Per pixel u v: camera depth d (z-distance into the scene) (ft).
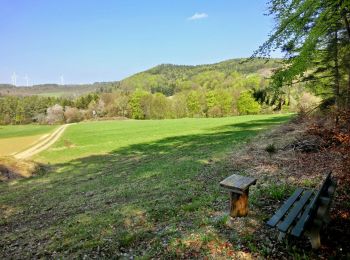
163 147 120.47
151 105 386.93
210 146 103.24
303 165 45.06
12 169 88.53
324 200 19.20
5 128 318.65
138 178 61.77
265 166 50.62
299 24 31.89
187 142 126.00
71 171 89.81
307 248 19.24
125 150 123.24
